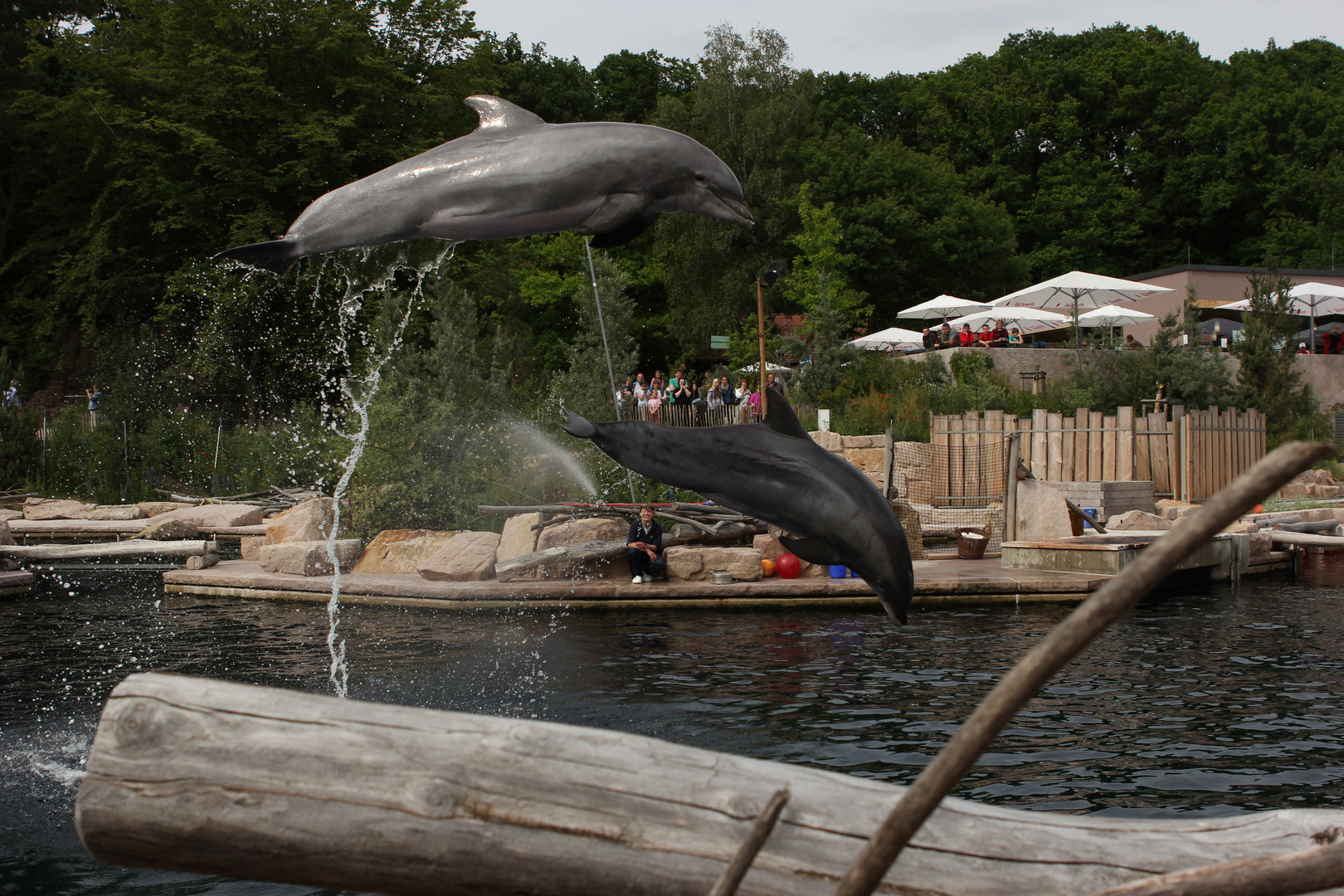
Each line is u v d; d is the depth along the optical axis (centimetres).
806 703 893
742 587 1467
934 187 5056
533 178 356
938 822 245
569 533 1605
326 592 1533
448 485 1870
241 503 2650
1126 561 1562
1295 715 852
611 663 1073
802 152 4847
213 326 3441
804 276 4122
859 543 332
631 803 227
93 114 3822
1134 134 6731
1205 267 4359
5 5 4781
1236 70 7275
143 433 3212
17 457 3178
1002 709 155
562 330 4672
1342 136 6319
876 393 2944
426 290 2603
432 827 218
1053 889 239
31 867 571
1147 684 970
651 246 4906
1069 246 6444
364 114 3628
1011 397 2959
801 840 230
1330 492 2783
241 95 3416
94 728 846
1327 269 4922
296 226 370
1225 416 2614
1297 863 168
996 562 1795
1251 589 1659
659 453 333
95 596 1591
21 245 4766
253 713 225
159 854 220
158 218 3925
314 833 217
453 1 3834
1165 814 620
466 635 1252
